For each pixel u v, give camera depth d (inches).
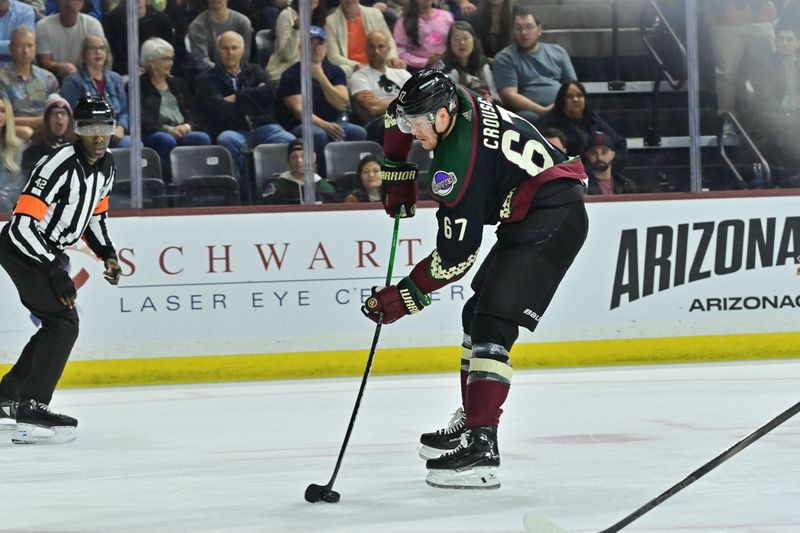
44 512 358.3
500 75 917.8
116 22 854.5
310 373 796.6
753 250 840.9
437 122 368.8
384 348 805.2
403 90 371.6
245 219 788.0
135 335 778.8
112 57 855.7
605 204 825.5
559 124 901.2
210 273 786.2
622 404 614.5
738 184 909.8
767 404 602.9
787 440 482.3
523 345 816.3
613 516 332.5
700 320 837.2
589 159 893.8
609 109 920.3
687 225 834.2
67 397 718.5
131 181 824.3
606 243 825.5
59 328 534.6
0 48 831.1
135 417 614.9
